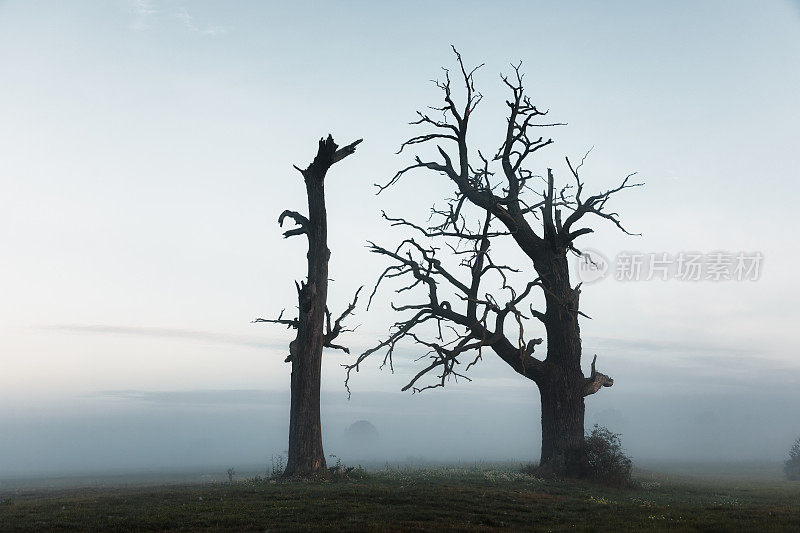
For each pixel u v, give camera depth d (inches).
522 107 1503.4
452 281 1512.1
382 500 847.1
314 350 1263.5
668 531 634.2
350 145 1330.0
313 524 651.5
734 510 852.6
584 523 703.7
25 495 1203.2
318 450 1228.5
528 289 1433.3
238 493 957.8
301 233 1354.6
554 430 1414.9
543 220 1540.4
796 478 2287.2
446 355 1418.6
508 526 674.8
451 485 1075.3
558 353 1453.0
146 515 722.2
